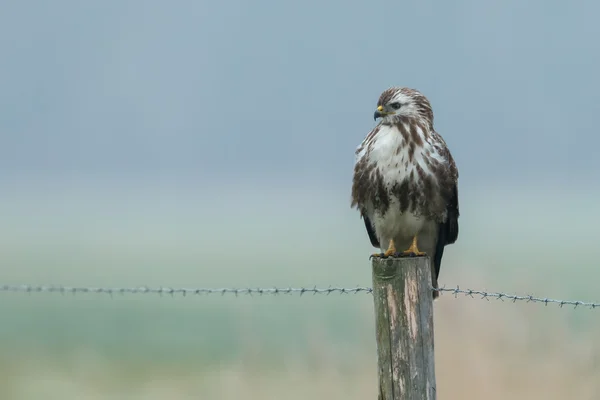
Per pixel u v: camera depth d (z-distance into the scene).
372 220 9.71
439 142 9.42
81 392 16.19
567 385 10.27
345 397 10.89
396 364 6.68
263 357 11.87
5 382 16.92
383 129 9.40
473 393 10.39
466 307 10.88
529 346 10.54
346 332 14.34
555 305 10.89
